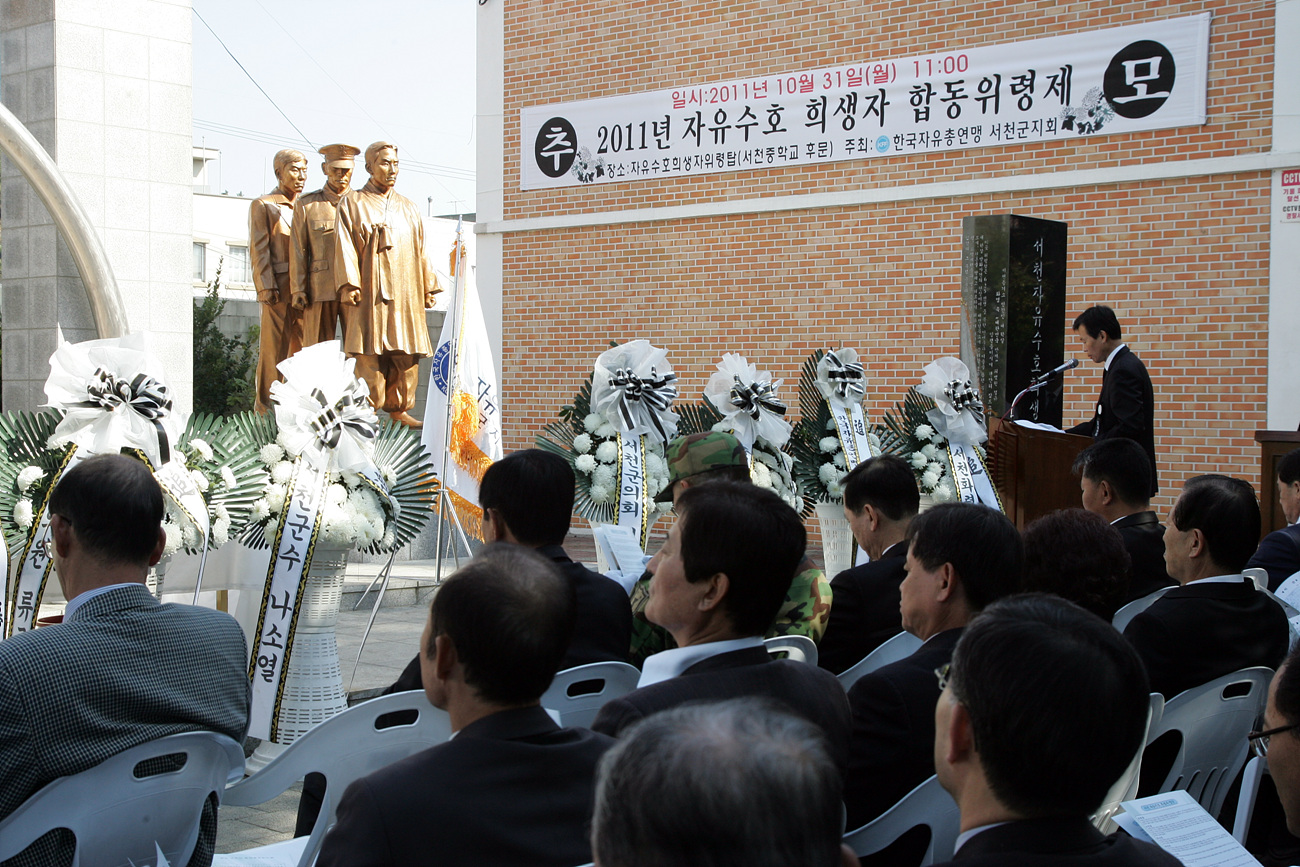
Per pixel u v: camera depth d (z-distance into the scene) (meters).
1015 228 6.94
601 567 5.50
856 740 2.34
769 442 6.09
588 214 11.80
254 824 4.09
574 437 5.75
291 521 4.30
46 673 2.18
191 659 2.40
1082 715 1.38
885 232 10.29
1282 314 8.62
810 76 10.59
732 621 2.20
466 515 7.67
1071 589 2.81
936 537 2.49
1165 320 9.09
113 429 4.04
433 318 18.20
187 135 9.49
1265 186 8.66
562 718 2.78
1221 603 2.96
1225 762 2.97
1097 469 3.90
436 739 2.54
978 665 1.45
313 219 9.30
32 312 9.16
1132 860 1.42
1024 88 9.62
